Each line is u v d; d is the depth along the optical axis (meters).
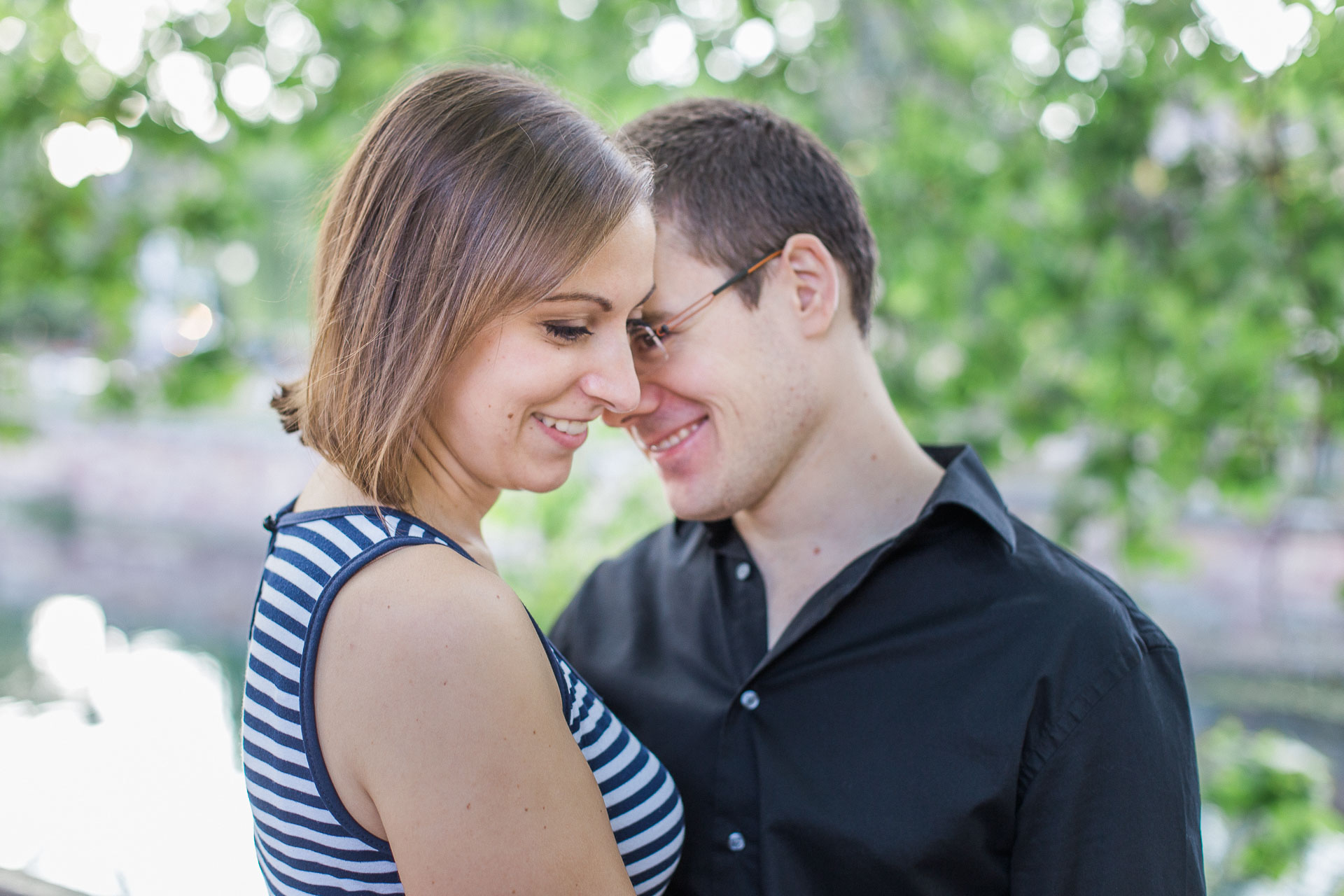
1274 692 5.31
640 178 0.91
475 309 0.83
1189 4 2.83
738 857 1.15
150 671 5.79
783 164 1.22
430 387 0.84
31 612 7.14
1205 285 3.08
